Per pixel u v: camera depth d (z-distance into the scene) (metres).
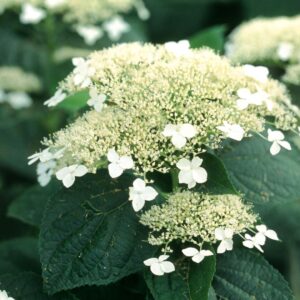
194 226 0.58
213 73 0.62
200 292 0.58
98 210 0.61
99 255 0.59
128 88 0.60
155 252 0.60
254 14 1.19
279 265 0.86
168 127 0.58
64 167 0.60
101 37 1.07
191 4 1.27
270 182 0.65
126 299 0.64
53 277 0.59
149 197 0.58
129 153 0.58
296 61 0.82
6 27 1.02
